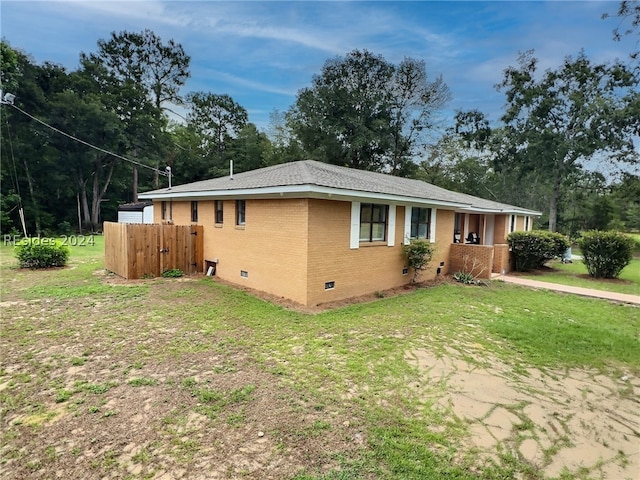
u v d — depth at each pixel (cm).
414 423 321
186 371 416
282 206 785
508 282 1091
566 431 317
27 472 252
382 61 3123
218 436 295
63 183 2814
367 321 636
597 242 1202
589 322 664
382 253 923
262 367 430
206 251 1089
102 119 2670
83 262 1264
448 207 1137
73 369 418
